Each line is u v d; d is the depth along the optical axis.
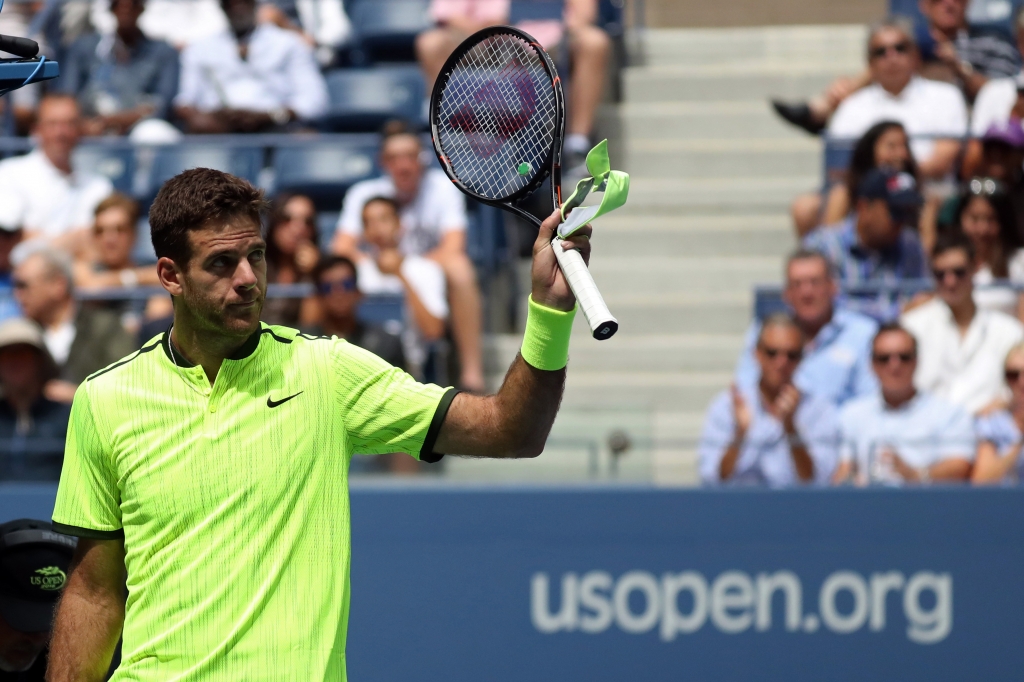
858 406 17.84
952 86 24.83
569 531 16.91
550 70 9.23
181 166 25.41
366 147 25.28
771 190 25.14
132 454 8.53
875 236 20.42
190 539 8.41
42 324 19.97
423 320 20.67
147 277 22.08
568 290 8.39
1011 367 17.98
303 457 8.59
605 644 16.83
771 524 16.81
